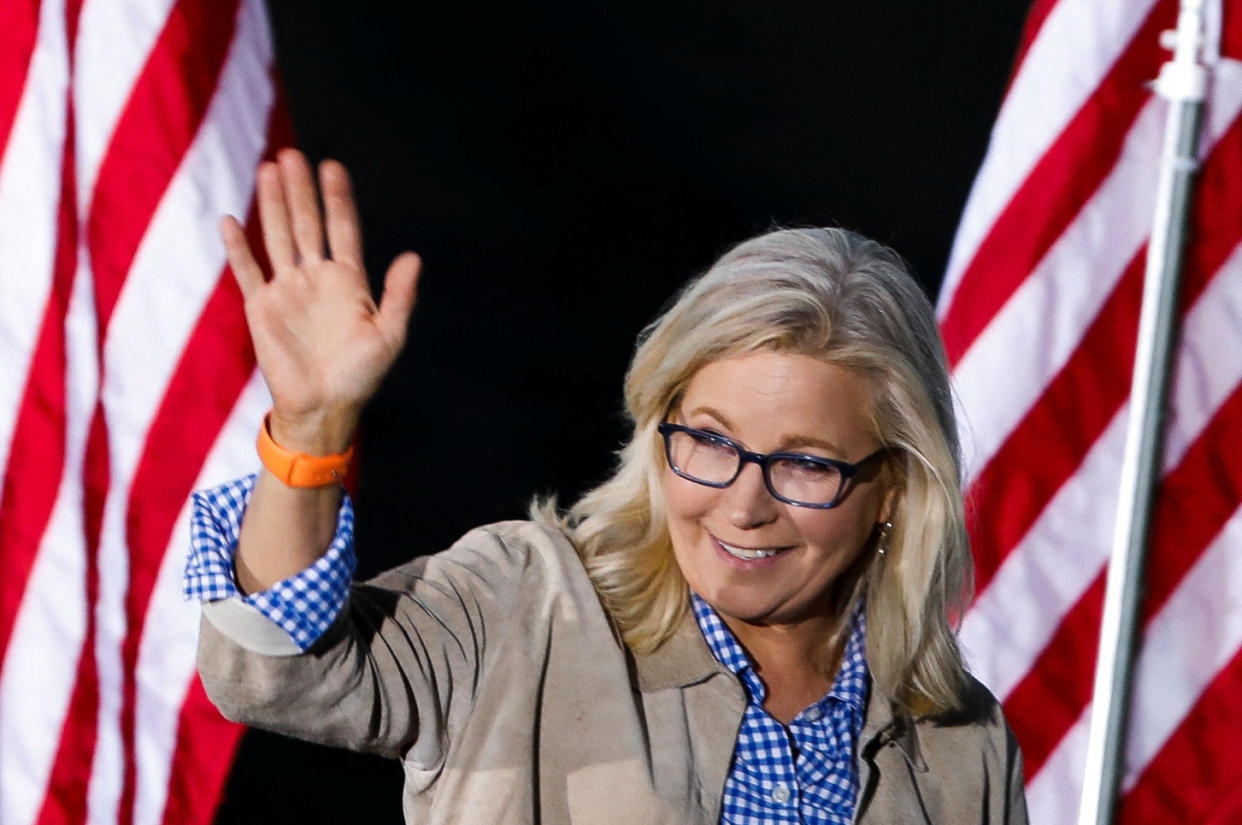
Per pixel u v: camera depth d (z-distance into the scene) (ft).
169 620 48.55
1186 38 31.55
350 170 156.56
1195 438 43.32
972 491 45.73
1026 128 46.34
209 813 49.03
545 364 131.64
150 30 48.83
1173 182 31.45
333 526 27.61
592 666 30.53
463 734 29.86
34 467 46.47
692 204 154.30
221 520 27.71
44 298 46.21
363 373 26.81
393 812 90.12
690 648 31.37
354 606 29.25
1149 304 31.42
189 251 48.93
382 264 144.56
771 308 30.19
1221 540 43.45
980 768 33.45
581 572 31.60
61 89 46.73
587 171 157.69
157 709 48.62
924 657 32.96
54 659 46.57
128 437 48.49
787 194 155.84
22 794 46.57
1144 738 44.01
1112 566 30.94
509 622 30.68
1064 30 46.01
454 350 132.36
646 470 32.27
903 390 31.19
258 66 51.19
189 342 48.85
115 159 48.73
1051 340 46.09
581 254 147.02
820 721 31.96
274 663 27.22
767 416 30.37
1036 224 46.03
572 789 29.78
